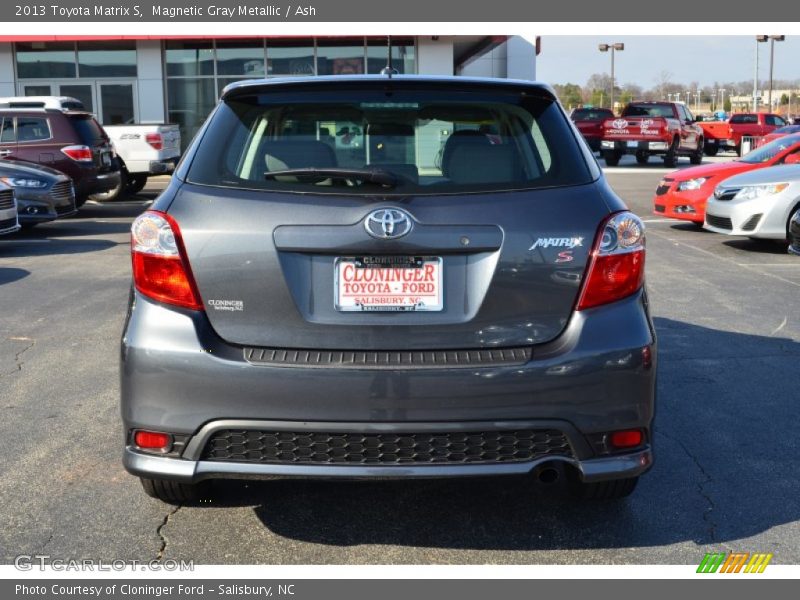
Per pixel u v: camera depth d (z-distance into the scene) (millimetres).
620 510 3553
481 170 3000
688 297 7957
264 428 2848
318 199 2896
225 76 26297
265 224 2871
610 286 2938
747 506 3592
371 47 25875
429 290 2879
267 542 3281
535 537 3322
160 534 3334
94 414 4723
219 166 3029
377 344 2863
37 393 5105
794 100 105125
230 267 2875
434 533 3354
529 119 3180
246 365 2838
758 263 9953
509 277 2877
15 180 12258
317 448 2879
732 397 5012
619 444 2967
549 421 2879
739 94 110688
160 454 2936
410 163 3016
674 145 29547
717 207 11195
